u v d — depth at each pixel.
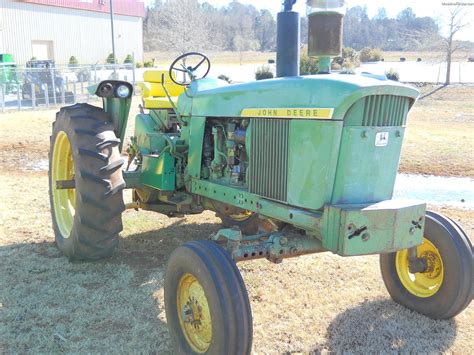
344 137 3.11
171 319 3.43
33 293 4.18
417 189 8.34
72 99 20.14
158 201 5.27
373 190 3.27
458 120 16.25
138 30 43.47
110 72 28.20
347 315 3.96
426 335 3.68
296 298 4.24
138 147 5.46
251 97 3.66
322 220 3.17
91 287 4.34
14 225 5.91
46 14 35.72
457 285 3.68
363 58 40.16
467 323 3.86
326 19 3.45
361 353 3.45
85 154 4.36
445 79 27.69
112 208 4.41
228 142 3.96
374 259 5.11
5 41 33.47
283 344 3.55
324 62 3.54
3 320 3.76
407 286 4.07
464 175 9.36
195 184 4.44
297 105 3.26
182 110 4.55
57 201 5.27
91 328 3.71
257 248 3.39
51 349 3.42
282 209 3.46
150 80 5.70
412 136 12.86
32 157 10.33
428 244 3.89
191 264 3.16
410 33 44.41
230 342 2.95
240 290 3.01
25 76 19.53
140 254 5.16
